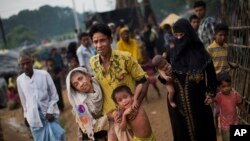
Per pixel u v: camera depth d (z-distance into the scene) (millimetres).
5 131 8320
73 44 8719
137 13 23766
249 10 5715
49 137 4895
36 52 30484
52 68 9930
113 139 3811
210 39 6273
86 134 3916
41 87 4852
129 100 3588
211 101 4141
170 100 4309
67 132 8023
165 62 4258
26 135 8547
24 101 4953
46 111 4879
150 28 14344
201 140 4258
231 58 6777
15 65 18359
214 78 4105
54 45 38000
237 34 6438
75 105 3721
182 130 4305
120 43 7824
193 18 6770
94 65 3723
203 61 4035
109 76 3635
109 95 3695
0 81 14305
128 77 3674
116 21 23516
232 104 4484
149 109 8109
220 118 4578
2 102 13516
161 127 6773
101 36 3502
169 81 4258
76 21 28172
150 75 8656
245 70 5797
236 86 6273
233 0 6699
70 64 8414
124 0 25938
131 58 3637
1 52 21500
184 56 4102
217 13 8008
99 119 3750
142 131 3658
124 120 3594
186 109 4180
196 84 4090
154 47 14039
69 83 3689
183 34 4035
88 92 3666
